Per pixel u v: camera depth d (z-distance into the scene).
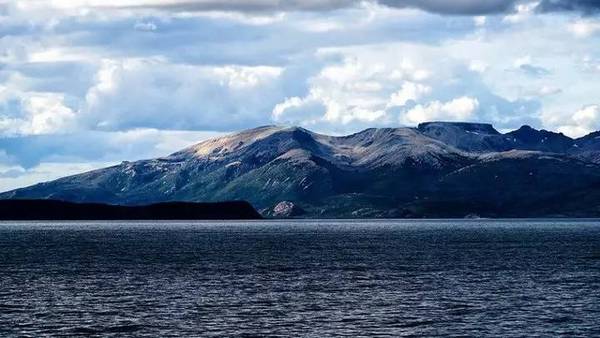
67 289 144.50
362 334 102.25
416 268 188.38
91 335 101.69
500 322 110.06
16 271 178.00
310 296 135.25
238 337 100.56
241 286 149.75
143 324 108.62
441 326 107.31
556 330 104.69
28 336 100.75
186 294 137.88
